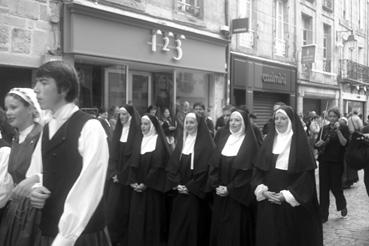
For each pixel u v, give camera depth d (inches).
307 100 784.9
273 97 654.5
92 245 97.9
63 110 99.0
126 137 240.4
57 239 88.7
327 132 280.8
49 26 317.4
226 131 207.9
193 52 455.2
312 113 542.3
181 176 210.1
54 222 95.8
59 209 95.5
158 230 216.5
